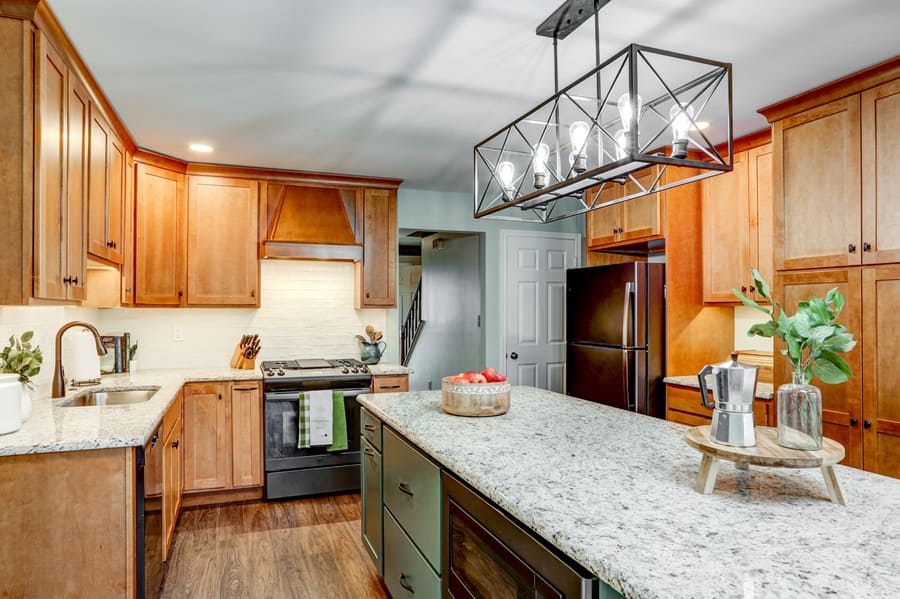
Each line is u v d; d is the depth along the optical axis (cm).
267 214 413
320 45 217
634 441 188
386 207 448
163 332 409
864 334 248
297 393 382
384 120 303
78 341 303
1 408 193
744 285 341
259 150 361
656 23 201
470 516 156
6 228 182
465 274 570
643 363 365
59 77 206
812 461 125
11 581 186
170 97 269
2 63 182
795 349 135
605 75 245
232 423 373
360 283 439
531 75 246
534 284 538
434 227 499
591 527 114
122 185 320
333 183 430
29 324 261
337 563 287
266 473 377
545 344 541
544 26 202
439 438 192
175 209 382
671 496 133
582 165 193
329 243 425
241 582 266
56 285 202
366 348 441
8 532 186
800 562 98
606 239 410
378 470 258
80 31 204
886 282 240
